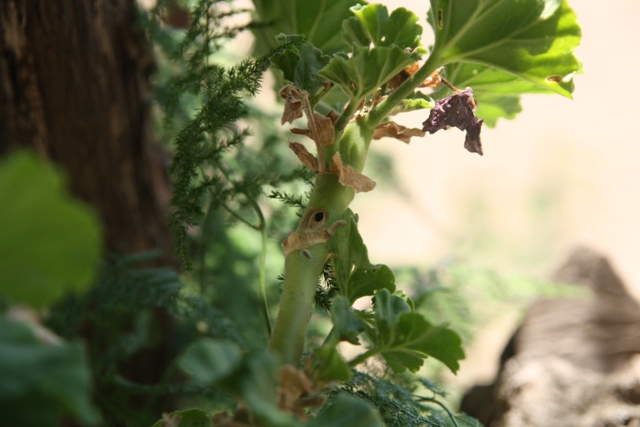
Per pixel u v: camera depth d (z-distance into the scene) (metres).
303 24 0.56
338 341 0.41
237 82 0.53
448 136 4.15
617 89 4.43
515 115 0.55
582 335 0.92
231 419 0.40
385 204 3.30
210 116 0.55
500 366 0.98
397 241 3.33
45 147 0.76
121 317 0.83
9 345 0.32
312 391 0.40
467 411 0.92
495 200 3.70
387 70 0.44
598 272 0.98
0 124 0.73
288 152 1.07
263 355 0.35
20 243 0.30
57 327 0.70
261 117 0.99
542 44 0.45
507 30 0.45
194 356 0.35
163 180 0.95
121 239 0.83
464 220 3.56
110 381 0.71
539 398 0.85
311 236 0.44
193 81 0.62
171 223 0.56
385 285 0.46
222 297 0.95
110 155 0.80
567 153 3.97
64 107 0.75
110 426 0.71
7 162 0.28
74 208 0.30
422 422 0.53
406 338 0.42
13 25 0.70
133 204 0.84
